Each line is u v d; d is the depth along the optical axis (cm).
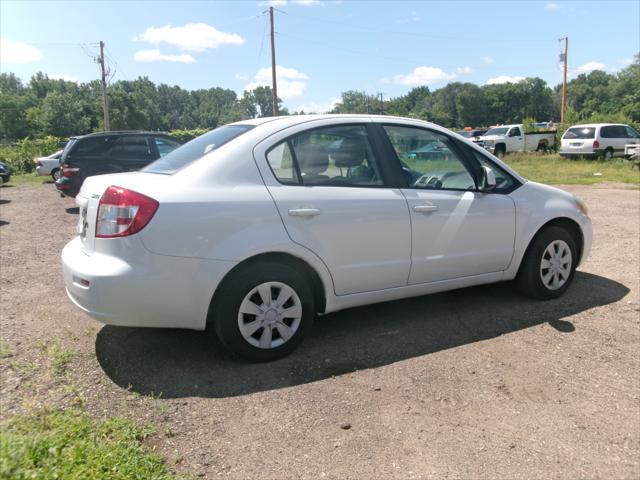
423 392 322
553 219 482
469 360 365
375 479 244
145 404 302
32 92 12219
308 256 360
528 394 321
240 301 344
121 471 231
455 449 267
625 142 2314
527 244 464
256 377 339
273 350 359
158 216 319
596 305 473
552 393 322
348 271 380
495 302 482
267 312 354
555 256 483
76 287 333
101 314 324
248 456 259
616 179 1639
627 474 250
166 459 253
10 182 2128
